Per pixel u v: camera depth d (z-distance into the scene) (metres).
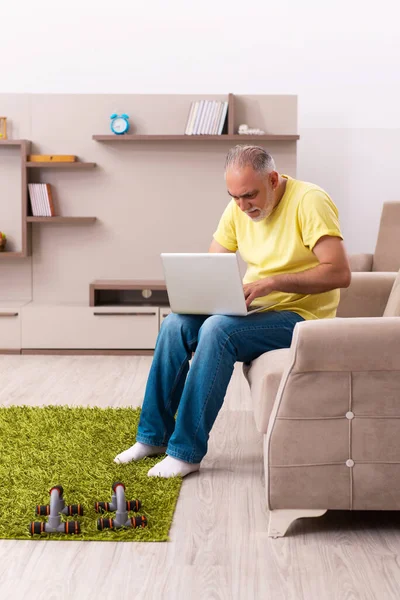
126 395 3.86
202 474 2.66
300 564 1.96
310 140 5.66
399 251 4.77
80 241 5.21
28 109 5.14
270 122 5.13
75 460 2.73
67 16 5.69
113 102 5.13
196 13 5.66
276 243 2.69
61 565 1.95
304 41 5.63
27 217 5.02
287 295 2.71
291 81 5.66
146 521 2.18
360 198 5.66
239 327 2.56
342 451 2.11
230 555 2.02
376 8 5.59
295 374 2.09
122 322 4.95
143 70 5.70
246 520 2.25
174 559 1.99
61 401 3.73
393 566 1.95
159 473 2.57
